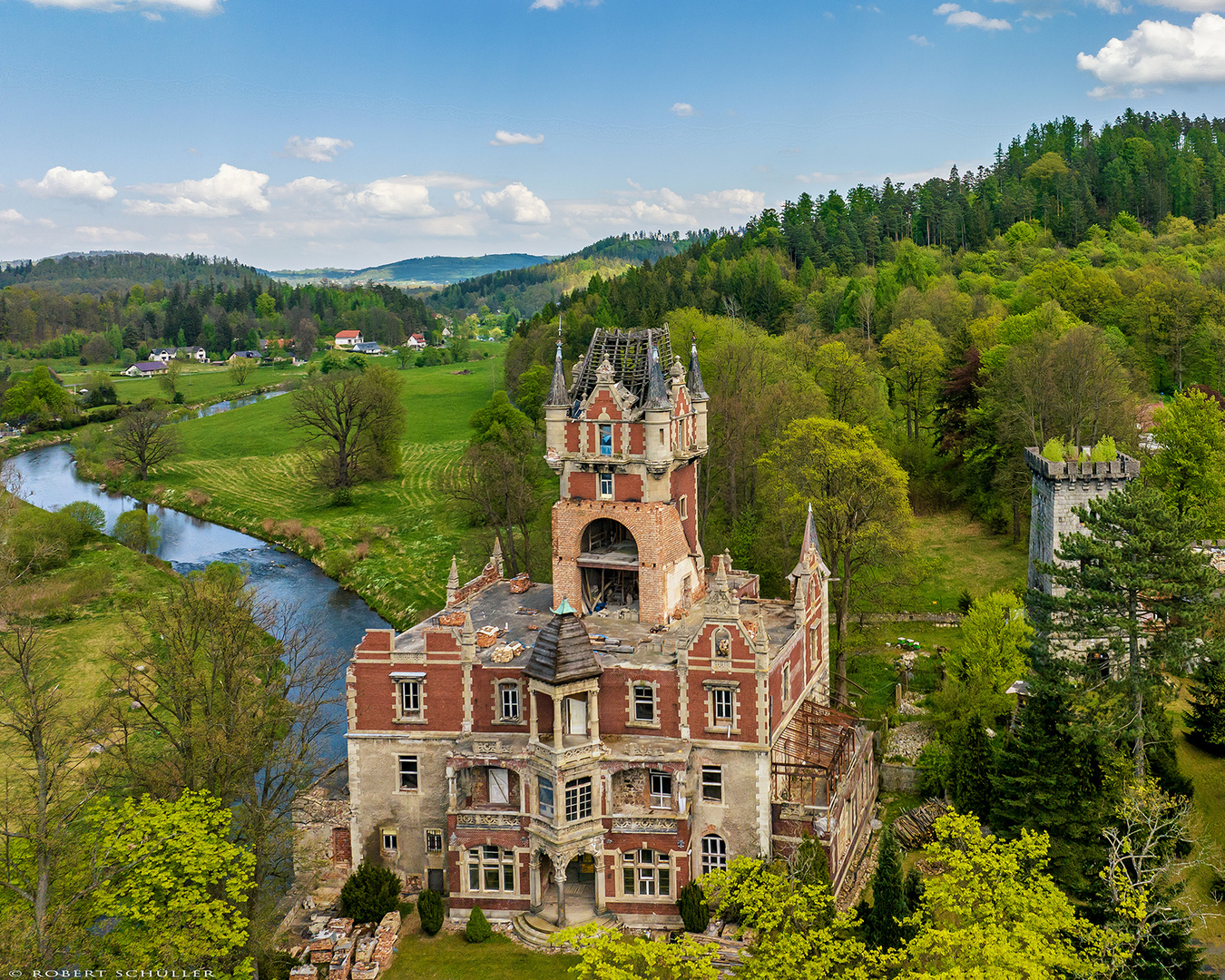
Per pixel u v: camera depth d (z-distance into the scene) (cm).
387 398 19200
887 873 5256
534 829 6241
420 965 5962
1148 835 5803
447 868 6438
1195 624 6275
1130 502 6562
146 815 5478
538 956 6003
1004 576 11638
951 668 8906
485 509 13212
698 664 6272
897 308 18688
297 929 6322
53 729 6794
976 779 7031
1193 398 10862
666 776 6406
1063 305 17650
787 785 6825
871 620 10825
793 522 10256
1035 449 9969
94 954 5012
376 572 14038
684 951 4641
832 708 7994
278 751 6738
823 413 12088
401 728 6669
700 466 12462
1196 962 5191
